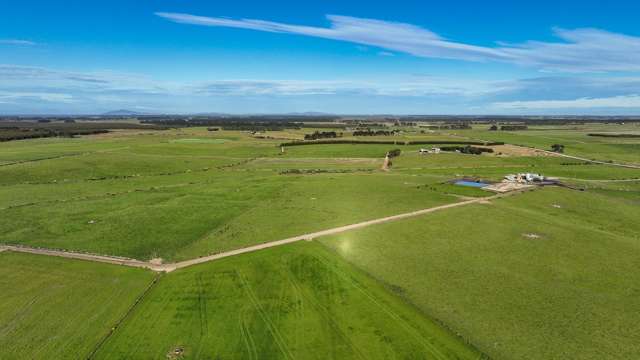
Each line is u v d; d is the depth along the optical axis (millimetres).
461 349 31203
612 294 40406
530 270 45969
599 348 31453
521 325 34625
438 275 44406
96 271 45500
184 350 31109
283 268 46031
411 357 30312
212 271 45375
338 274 44375
